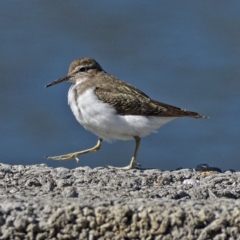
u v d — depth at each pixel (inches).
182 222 397.1
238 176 519.8
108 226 398.9
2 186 486.3
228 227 395.2
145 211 399.9
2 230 396.5
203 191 467.5
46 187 477.4
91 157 992.2
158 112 579.8
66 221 398.6
